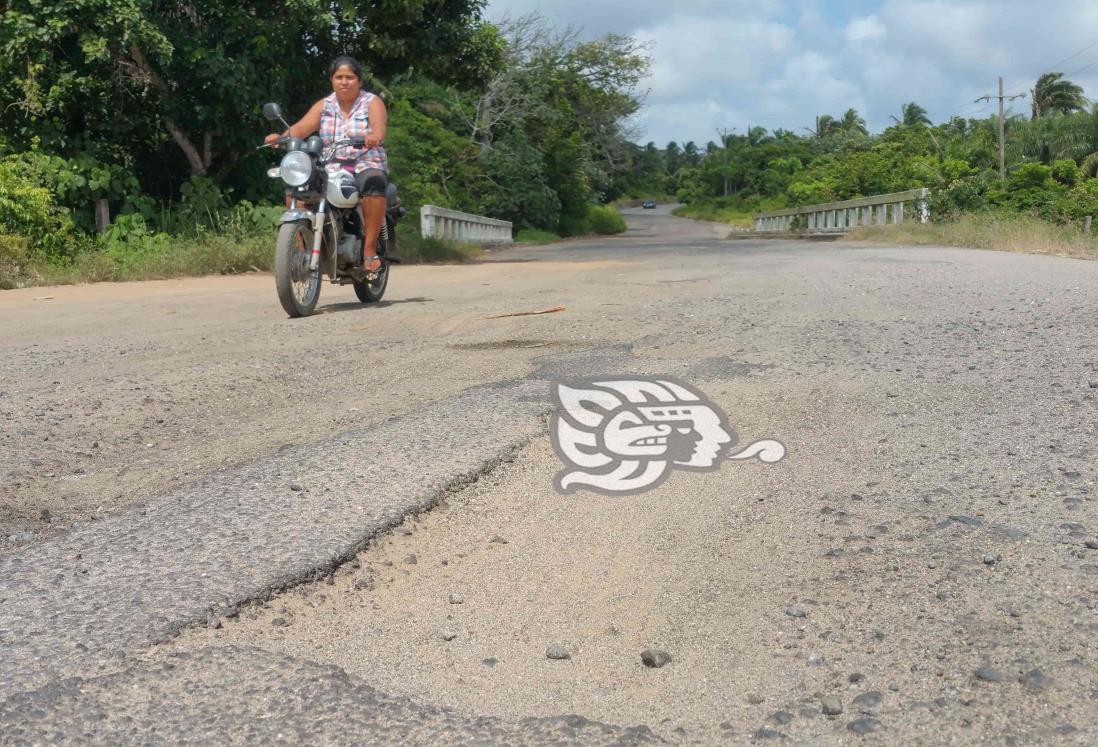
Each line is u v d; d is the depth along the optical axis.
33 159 11.95
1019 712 1.62
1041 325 4.94
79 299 8.09
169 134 14.26
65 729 1.57
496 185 33.94
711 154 99.06
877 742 1.56
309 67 14.65
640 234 45.94
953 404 3.46
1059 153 53.81
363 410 3.67
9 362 4.71
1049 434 3.07
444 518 2.55
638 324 5.46
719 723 1.64
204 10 13.22
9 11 11.72
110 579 2.12
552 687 1.77
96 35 11.78
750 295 6.77
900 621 1.95
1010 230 14.38
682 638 1.95
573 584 2.20
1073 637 1.85
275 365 4.49
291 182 6.12
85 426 3.47
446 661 1.86
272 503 2.57
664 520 2.54
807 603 2.05
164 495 2.68
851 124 102.00
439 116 32.62
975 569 2.16
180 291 8.88
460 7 15.73
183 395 3.91
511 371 4.25
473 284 8.80
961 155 46.47
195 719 1.60
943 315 5.45
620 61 40.62
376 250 6.96
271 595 2.06
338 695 1.69
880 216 21.28
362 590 2.14
